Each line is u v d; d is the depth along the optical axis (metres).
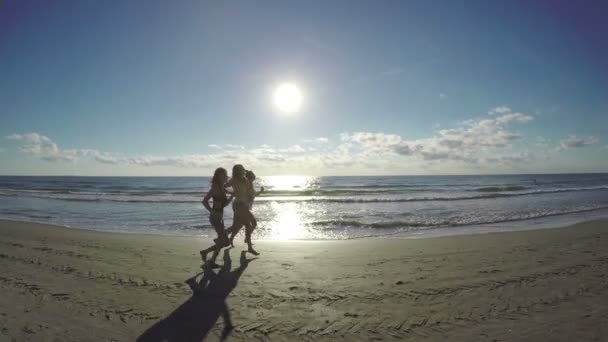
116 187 49.00
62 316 3.67
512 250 7.32
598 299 4.20
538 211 16.33
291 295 4.40
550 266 5.84
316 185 58.06
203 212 16.50
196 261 6.23
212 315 3.76
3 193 32.78
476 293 4.46
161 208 18.45
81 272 5.38
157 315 3.73
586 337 3.20
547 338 3.19
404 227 11.87
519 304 4.06
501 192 31.98
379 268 5.80
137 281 4.93
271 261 6.27
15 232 9.63
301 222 12.96
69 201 23.11
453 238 9.15
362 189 39.91
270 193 32.38
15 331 3.29
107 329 3.38
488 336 3.25
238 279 5.09
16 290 4.47
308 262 6.23
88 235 9.38
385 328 3.45
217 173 6.24
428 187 45.59
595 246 7.64
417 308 3.97
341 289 4.64
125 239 8.73
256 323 3.56
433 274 5.39
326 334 3.33
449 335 3.29
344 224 12.38
